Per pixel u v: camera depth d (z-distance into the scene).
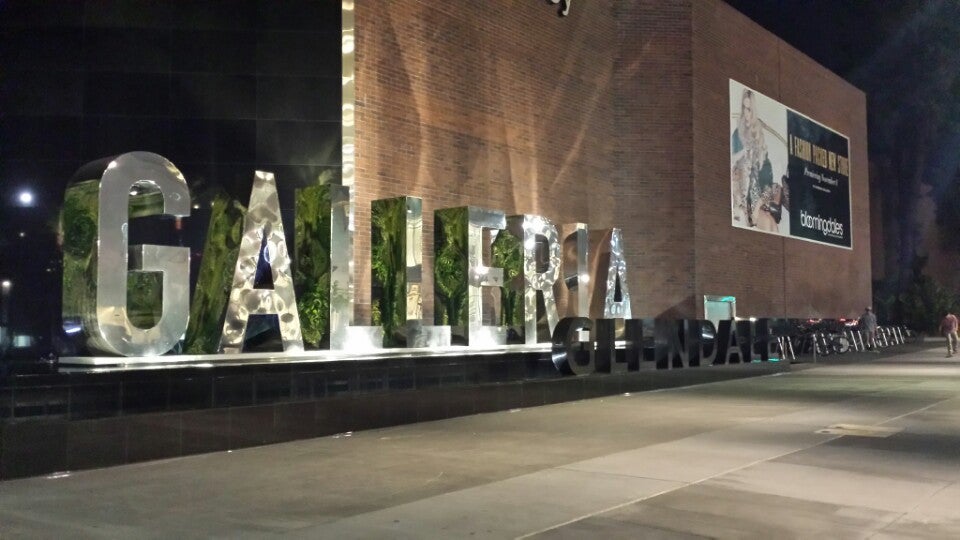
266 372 12.70
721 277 27.36
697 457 10.83
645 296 25.41
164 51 15.34
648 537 7.18
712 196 27.03
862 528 7.49
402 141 17.64
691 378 21.20
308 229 14.52
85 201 11.45
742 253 28.88
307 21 16.09
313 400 12.75
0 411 10.02
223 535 7.23
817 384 21.33
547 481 9.40
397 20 17.67
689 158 25.81
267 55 15.84
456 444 12.02
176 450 11.05
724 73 28.27
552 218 22.39
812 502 8.41
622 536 7.21
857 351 35.84
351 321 15.91
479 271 16.86
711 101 27.27
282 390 12.86
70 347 14.19
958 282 62.59
